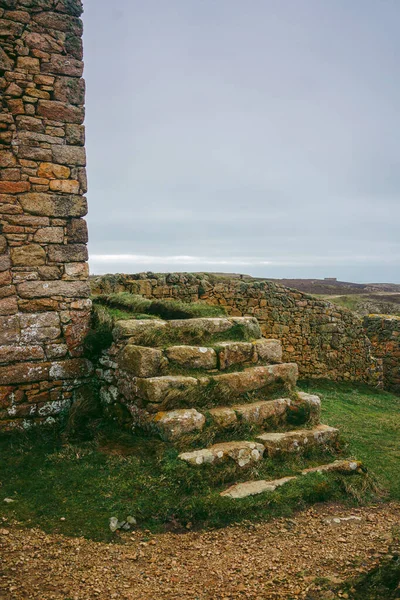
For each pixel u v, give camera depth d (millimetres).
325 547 4430
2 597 3490
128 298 8062
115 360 6637
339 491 5617
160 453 5426
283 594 3629
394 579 3715
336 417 9633
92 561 4055
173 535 4535
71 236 7062
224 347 6645
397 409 11797
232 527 4730
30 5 6805
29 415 6598
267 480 5480
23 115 6727
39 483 5148
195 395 5977
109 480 5168
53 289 6895
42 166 6848
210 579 3877
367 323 17375
